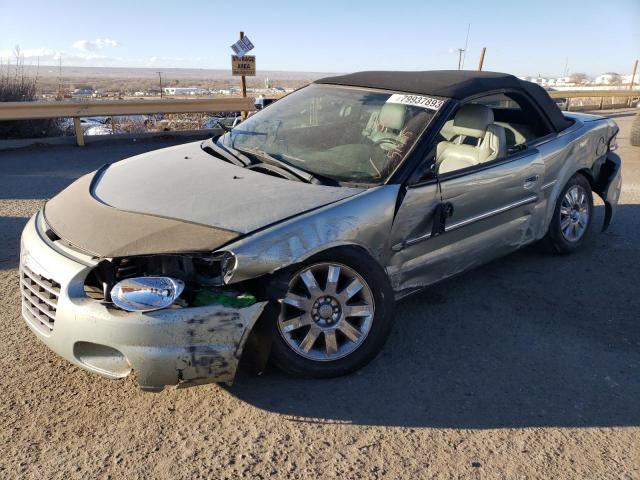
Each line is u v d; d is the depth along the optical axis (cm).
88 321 262
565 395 313
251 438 268
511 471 254
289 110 441
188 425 275
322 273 309
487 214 396
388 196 326
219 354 268
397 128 370
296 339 309
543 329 387
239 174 349
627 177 935
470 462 259
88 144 1162
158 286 262
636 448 274
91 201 322
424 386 315
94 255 271
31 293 304
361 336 320
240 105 1370
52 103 1088
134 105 1204
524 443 273
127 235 278
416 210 341
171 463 249
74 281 270
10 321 369
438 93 382
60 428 269
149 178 352
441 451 265
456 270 391
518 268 493
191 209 301
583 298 437
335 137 388
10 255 491
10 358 326
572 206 509
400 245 339
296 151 383
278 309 287
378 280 319
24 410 281
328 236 296
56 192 726
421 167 345
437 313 404
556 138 466
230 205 304
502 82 419
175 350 261
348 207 311
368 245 318
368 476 247
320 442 267
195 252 265
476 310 411
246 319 271
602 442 277
